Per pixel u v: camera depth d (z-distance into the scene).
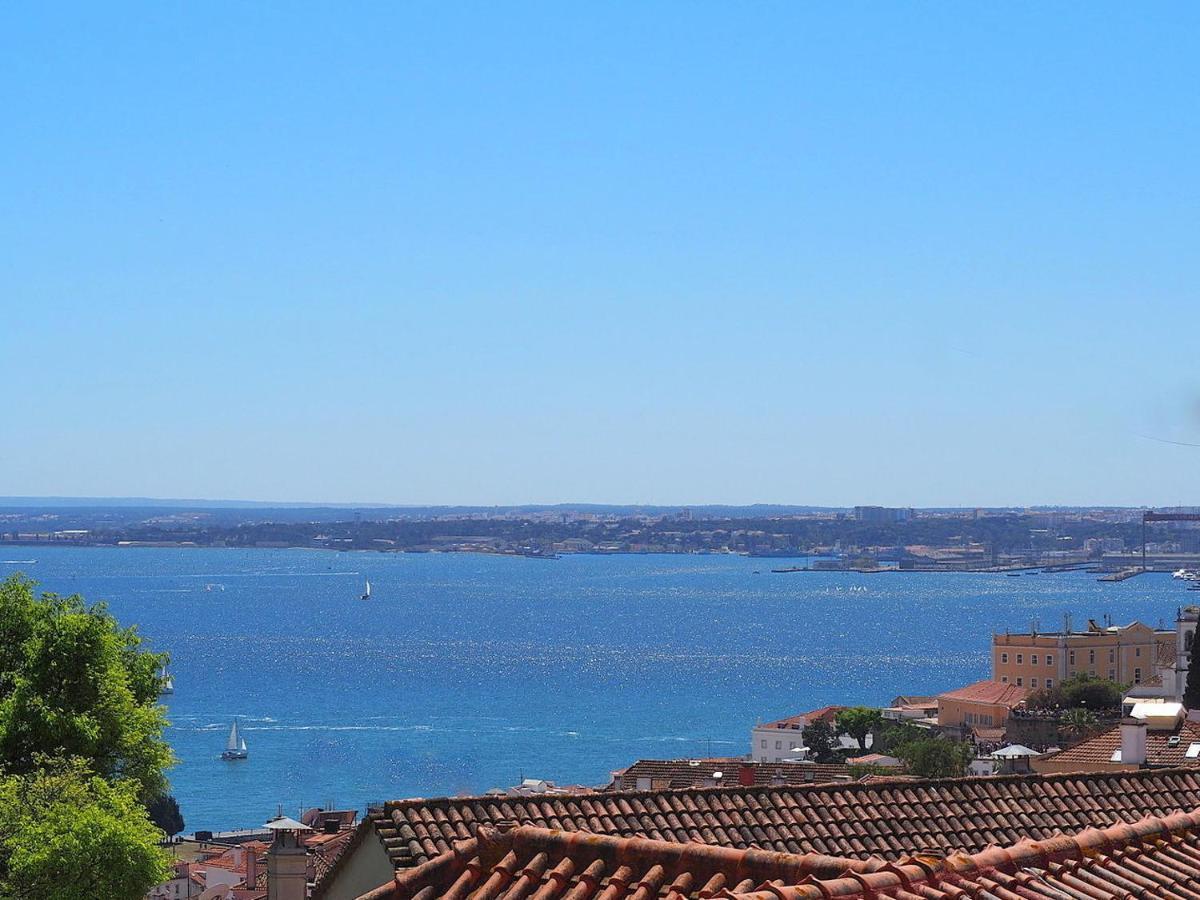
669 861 25.44
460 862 27.48
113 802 54.94
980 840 34.56
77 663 61.28
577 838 26.50
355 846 33.72
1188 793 38.69
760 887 23.72
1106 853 26.86
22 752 59.66
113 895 52.88
